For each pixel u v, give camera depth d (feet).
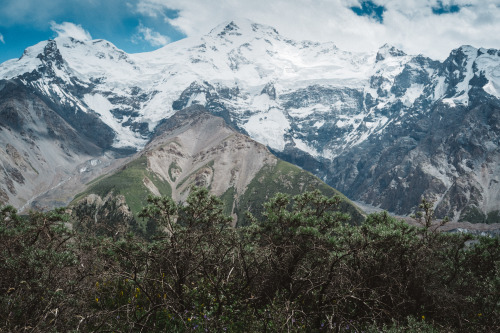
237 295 42.83
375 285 46.75
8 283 35.24
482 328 45.03
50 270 34.73
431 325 41.57
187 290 42.37
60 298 33.04
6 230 44.55
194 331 34.37
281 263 45.09
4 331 29.43
